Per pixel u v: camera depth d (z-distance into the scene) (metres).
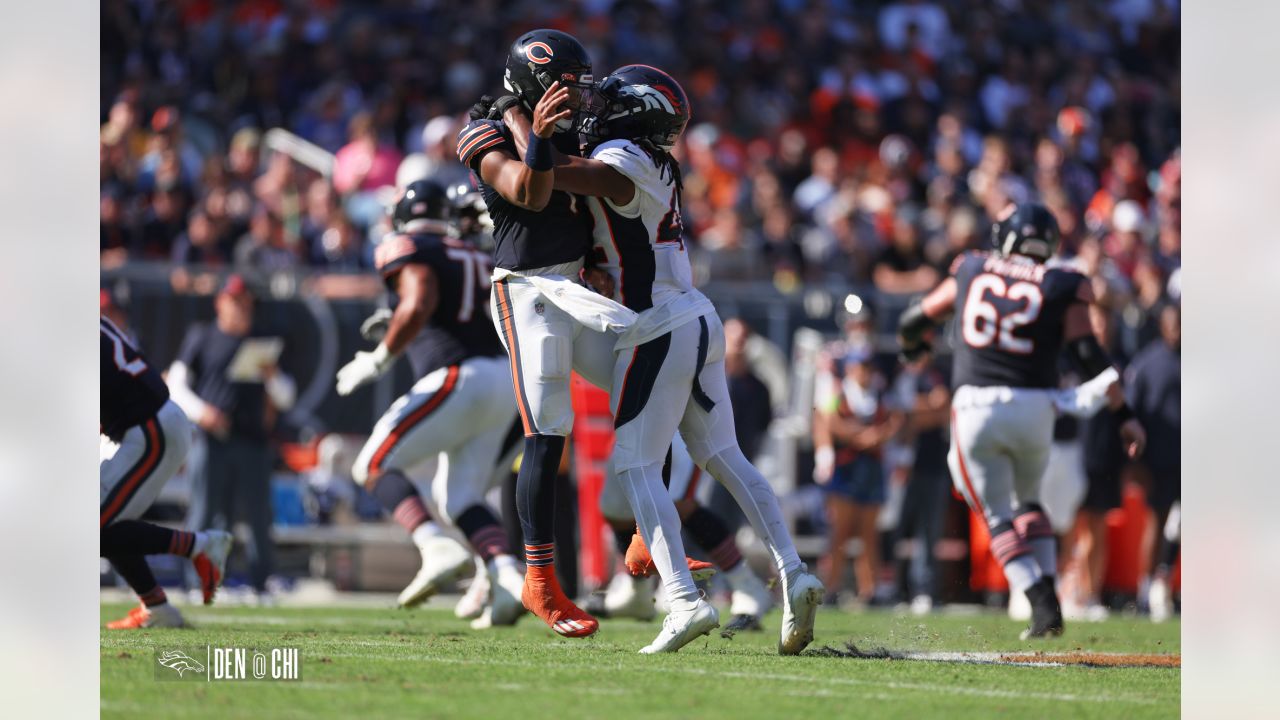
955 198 47.41
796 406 35.38
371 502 34.09
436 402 21.88
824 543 34.66
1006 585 33.09
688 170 49.41
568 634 16.09
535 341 16.00
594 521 29.14
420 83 52.31
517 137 15.70
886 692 13.60
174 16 51.31
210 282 34.22
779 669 15.30
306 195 43.59
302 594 33.41
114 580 32.25
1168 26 63.25
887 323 35.88
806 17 59.41
